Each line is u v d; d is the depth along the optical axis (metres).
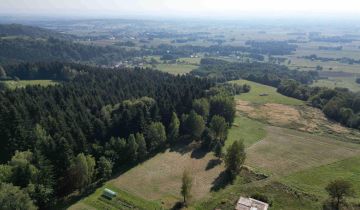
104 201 76.88
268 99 170.62
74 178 78.38
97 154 89.81
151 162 96.31
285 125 131.12
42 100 116.12
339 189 73.38
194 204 76.38
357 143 114.19
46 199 71.69
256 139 115.69
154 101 117.62
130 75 179.75
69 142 85.44
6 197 61.62
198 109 120.00
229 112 128.12
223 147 107.44
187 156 100.44
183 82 160.00
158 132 102.31
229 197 78.88
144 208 74.62
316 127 129.50
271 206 74.88
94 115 107.12
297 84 186.12
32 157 77.75
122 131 101.75
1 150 85.88
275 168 94.25
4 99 104.12
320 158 101.44
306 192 80.81
